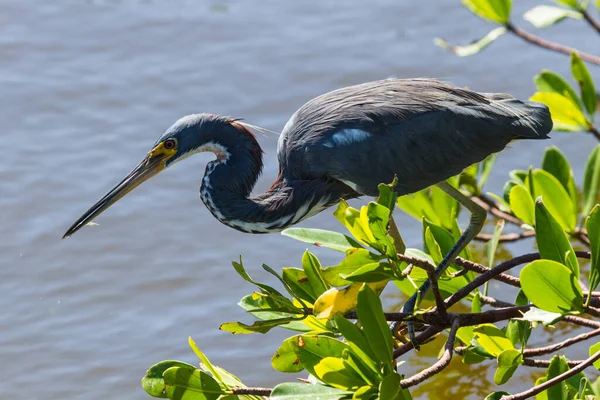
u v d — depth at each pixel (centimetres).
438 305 761
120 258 1315
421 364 1188
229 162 1015
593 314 714
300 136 1014
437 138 997
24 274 1283
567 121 1177
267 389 741
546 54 1673
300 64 1650
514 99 1057
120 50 1691
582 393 739
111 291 1265
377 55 1673
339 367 685
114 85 1598
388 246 694
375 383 687
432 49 1689
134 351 1175
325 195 1016
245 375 1141
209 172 1018
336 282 725
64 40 1709
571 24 1756
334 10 1816
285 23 1775
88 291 1265
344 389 698
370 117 993
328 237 769
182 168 1462
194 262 1310
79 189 1392
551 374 750
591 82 1166
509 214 1251
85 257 1313
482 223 997
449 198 1086
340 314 712
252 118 1523
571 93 1177
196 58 1672
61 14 1789
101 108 1549
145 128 1505
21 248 1315
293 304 771
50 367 1150
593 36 1719
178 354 1170
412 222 1380
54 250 1316
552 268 692
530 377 1148
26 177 1413
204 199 1025
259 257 1320
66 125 1516
